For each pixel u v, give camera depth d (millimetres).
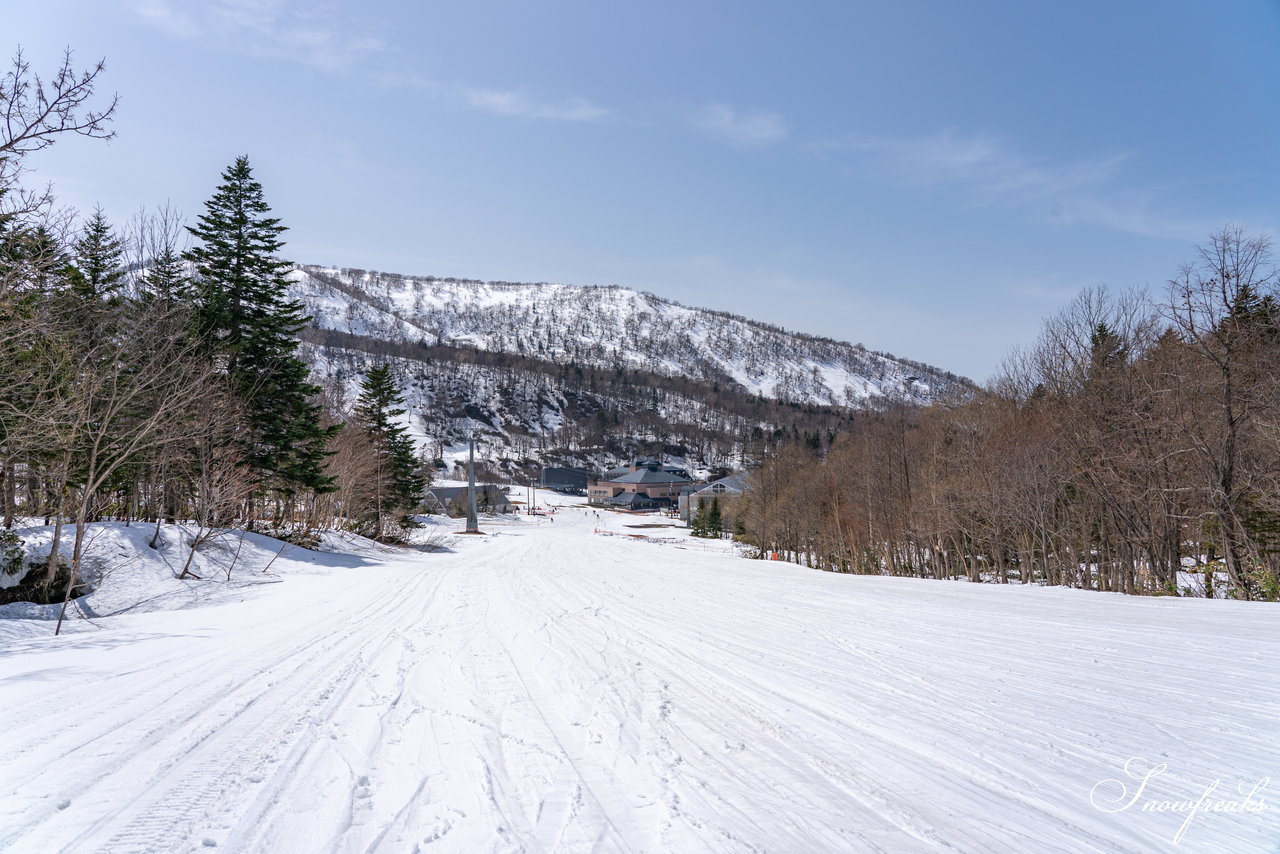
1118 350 22359
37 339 12672
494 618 10773
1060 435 24141
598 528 87125
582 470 165125
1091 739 4777
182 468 20594
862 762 4430
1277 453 16797
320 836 3400
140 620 11297
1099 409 21219
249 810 3705
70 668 7207
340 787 4031
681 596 13734
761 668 7090
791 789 4016
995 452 26562
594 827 3518
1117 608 10977
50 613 12703
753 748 4703
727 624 9992
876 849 3299
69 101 9883
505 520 93938
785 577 18484
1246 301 16641
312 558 22344
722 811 3713
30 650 8352
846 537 42062
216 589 16266
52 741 4824
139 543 17609
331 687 6359
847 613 10977
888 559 38500
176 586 15984
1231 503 17031
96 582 15031
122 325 15867
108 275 17703
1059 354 25281
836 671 6902
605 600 13094
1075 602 12000
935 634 8898
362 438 35344
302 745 4754
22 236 10930
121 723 5238
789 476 50938
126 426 16422
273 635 9305
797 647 8195
